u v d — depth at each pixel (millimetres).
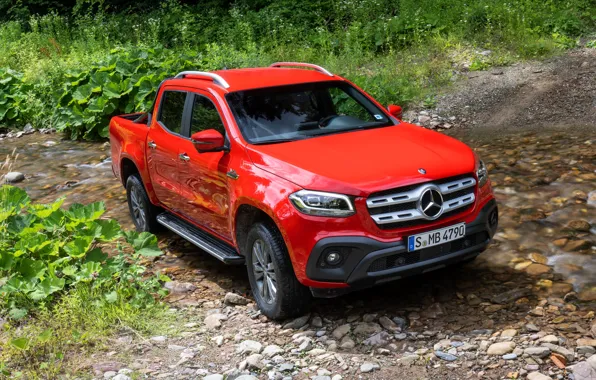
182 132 6070
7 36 20250
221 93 5664
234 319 5055
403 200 4496
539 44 13375
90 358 4547
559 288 4922
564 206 6512
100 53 15688
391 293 5180
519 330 4363
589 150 8172
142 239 5902
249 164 5027
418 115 11188
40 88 14109
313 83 5922
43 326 5016
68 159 11188
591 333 4207
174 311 5238
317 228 4422
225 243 5707
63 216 6262
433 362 4094
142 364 4418
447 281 5281
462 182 4758
